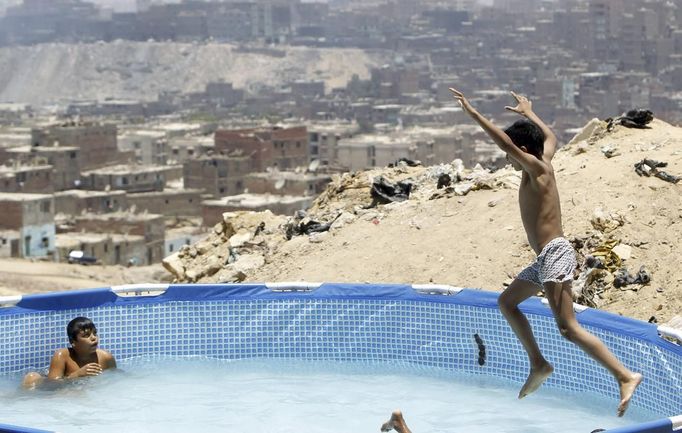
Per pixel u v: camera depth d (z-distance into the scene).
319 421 8.67
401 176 15.77
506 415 8.77
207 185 146.00
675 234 11.69
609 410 8.84
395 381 9.85
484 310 10.05
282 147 166.50
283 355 10.77
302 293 10.80
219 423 8.67
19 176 124.38
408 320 10.48
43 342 10.40
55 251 95.44
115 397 9.42
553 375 9.56
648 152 13.56
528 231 7.40
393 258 12.70
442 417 8.73
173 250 111.44
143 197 132.75
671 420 6.31
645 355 8.70
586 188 12.86
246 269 13.78
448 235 12.87
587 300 11.17
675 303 10.66
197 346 10.78
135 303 10.70
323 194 15.96
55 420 8.83
